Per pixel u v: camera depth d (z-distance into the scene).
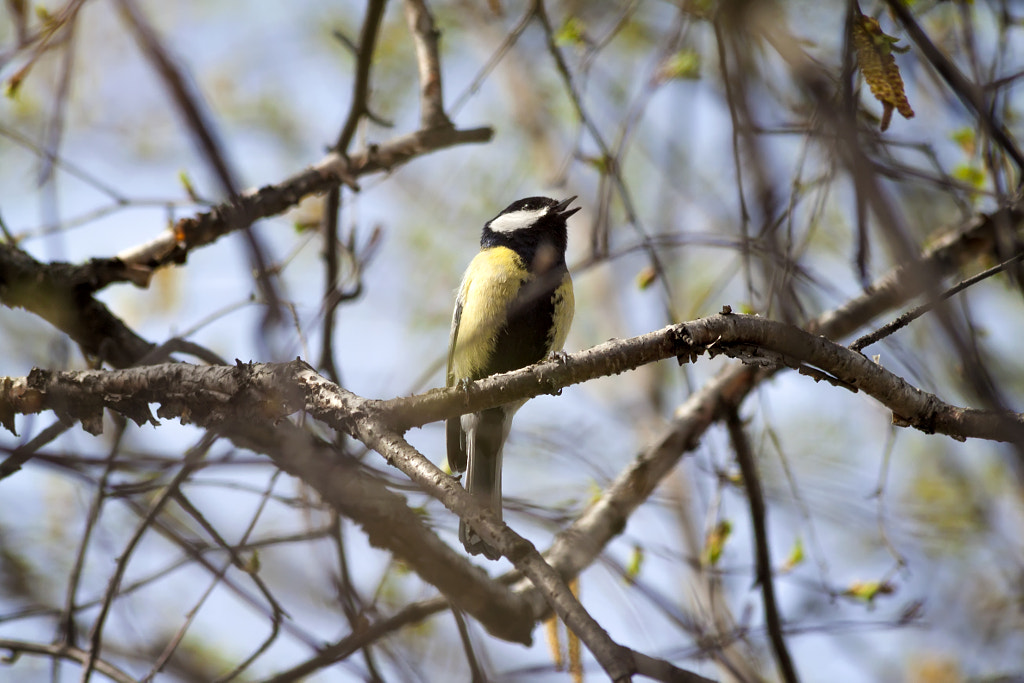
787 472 8.92
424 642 7.22
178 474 7.04
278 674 6.98
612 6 11.45
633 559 8.89
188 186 9.64
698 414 9.76
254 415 6.50
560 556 8.32
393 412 6.27
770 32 5.50
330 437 7.61
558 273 10.20
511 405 9.58
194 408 6.74
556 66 9.80
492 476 9.55
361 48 9.94
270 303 4.01
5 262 8.95
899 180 7.67
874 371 6.27
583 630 4.70
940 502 10.34
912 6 7.64
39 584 8.40
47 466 6.13
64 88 7.39
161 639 8.68
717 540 9.13
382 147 10.32
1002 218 5.96
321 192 10.08
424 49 10.73
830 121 5.24
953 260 9.05
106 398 6.90
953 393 8.02
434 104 10.42
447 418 6.49
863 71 6.00
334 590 6.93
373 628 6.99
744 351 6.36
